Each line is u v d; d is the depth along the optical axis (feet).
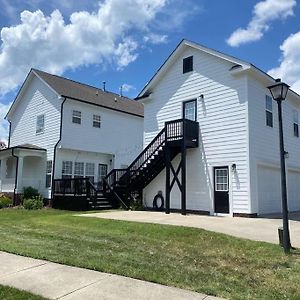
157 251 23.12
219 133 47.57
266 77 47.67
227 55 47.19
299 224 35.27
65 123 67.36
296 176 57.31
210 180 47.57
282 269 18.74
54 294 14.44
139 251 22.90
